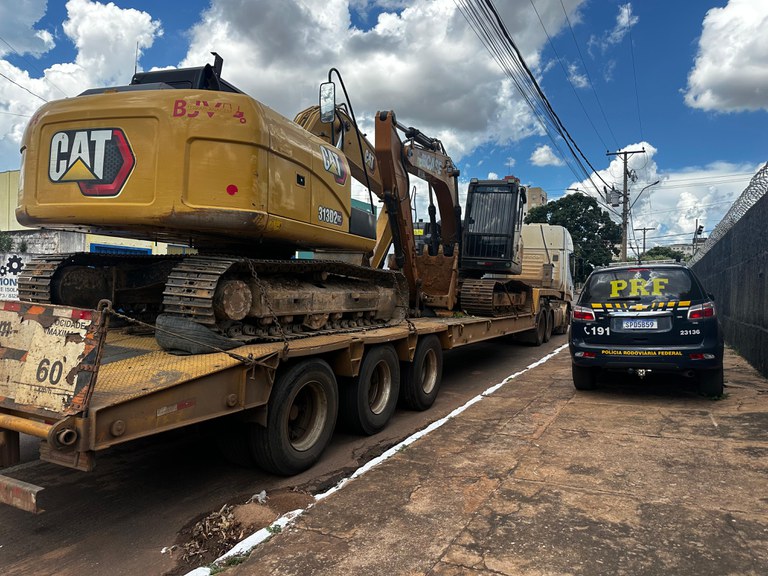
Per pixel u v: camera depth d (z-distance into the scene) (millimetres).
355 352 5441
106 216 4242
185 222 4184
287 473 4625
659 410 6012
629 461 4371
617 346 6449
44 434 2893
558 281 16734
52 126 4410
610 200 33344
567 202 40531
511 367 10617
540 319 14188
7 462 3279
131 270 5605
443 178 9984
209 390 3656
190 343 3973
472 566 2836
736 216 11484
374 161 8453
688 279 6414
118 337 4848
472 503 3625
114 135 4258
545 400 6699
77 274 5500
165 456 5238
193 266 4328
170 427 3350
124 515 3943
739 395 6633
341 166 5992
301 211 5082
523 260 16641
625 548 2980
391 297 7047
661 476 4027
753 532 3129
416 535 3191
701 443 4777
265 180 4473
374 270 6621
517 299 12086
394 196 8266
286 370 4508
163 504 4137
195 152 4199
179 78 5020
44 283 5301
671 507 3488
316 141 5520
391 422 6543
